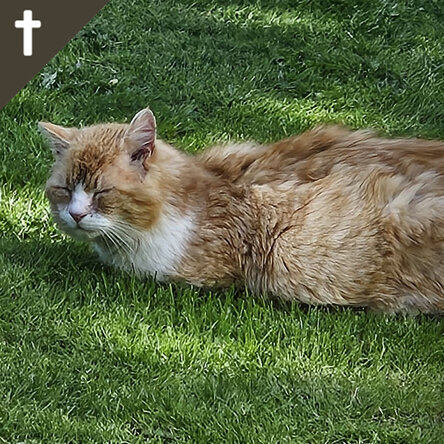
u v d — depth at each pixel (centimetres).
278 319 878
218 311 890
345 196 900
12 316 865
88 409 769
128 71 1316
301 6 1492
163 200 907
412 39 1429
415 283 893
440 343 854
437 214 880
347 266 890
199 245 914
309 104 1280
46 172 1092
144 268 923
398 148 945
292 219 900
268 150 952
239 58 1362
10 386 782
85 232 901
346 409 773
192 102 1262
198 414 762
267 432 748
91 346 834
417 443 741
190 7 1475
